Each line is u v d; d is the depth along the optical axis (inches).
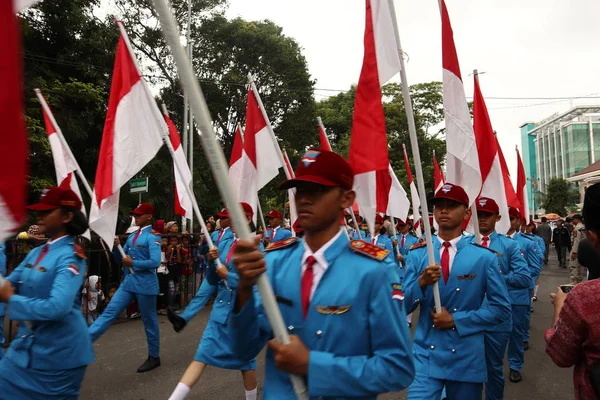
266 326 82.8
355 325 75.9
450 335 138.0
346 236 84.4
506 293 141.3
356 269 78.3
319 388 70.1
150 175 650.8
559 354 83.0
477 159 164.7
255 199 231.3
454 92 166.7
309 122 986.1
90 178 585.6
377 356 75.1
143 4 620.1
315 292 78.4
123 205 561.9
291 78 940.0
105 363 254.2
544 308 427.2
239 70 889.5
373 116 142.6
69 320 129.4
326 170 79.4
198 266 480.1
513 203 289.9
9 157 52.4
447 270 147.3
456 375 135.0
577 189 2217.0
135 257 248.8
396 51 143.3
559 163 3887.8
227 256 200.4
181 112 768.3
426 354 141.1
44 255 131.0
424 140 1192.8
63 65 557.6
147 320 245.4
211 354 179.5
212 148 59.1
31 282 127.7
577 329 79.4
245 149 234.7
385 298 76.7
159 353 274.5
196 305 201.5
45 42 549.6
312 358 70.5
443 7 169.2
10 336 270.2
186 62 56.4
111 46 588.1
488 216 208.1
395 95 1232.2
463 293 143.3
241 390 216.7
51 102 482.3
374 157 140.0
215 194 821.9
